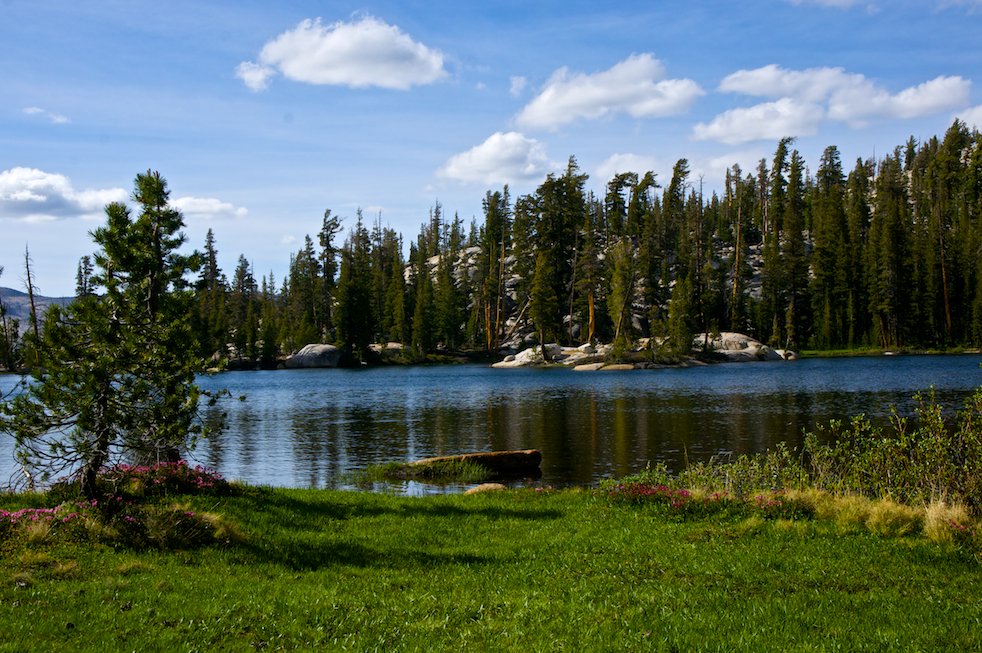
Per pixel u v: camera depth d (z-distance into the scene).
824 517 14.88
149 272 14.67
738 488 19.25
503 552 13.60
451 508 18.42
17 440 13.41
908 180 175.50
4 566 10.93
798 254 115.06
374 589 10.70
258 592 10.27
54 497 15.23
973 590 10.05
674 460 29.11
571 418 43.19
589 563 12.31
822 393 52.41
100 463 14.09
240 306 137.62
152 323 14.31
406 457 31.98
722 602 9.60
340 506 18.11
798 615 8.95
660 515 16.23
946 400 44.38
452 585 11.00
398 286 128.75
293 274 150.50
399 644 8.25
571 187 112.12
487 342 127.75
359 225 142.62
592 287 107.88
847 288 112.75
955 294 109.62
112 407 13.45
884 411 40.62
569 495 19.91
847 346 112.69
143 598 9.73
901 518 13.96
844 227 116.19
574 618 9.09
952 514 13.58
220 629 8.66
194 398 13.89
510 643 8.27
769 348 107.38
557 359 104.81
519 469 28.61
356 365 115.94
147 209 18.73
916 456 16.80
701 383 65.25
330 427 42.09
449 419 44.59
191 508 15.45
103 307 13.65
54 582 10.35
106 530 12.76
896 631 8.30
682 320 98.25
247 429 41.56
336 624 8.95
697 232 121.94
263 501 17.56
